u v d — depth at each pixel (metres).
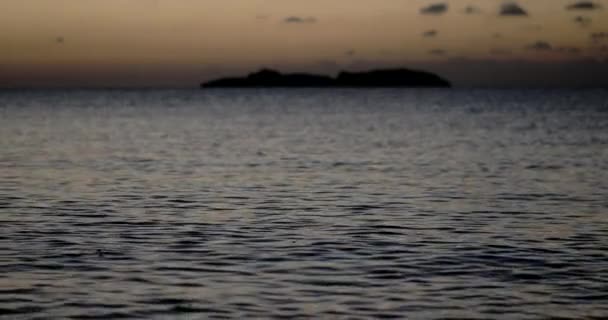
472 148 59.72
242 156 52.56
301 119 113.31
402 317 15.80
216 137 73.00
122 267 19.78
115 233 24.34
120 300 16.81
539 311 16.22
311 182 37.84
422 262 20.47
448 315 15.94
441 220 27.05
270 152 55.91
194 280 18.52
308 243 22.88
